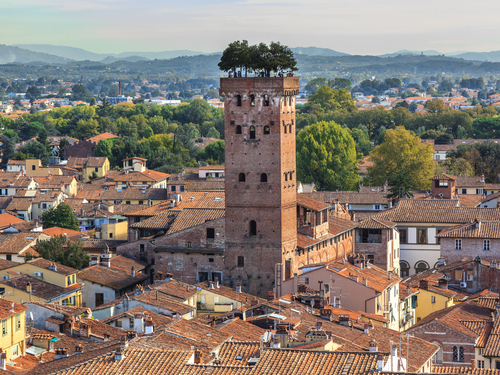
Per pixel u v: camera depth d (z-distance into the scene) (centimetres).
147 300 13912
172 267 18575
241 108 17738
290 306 12756
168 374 8294
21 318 12206
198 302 15188
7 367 10912
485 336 12506
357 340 10762
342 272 15188
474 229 19662
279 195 17612
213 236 18325
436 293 15975
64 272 16975
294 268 18050
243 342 9875
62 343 12175
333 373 7894
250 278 17875
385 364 8144
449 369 10231
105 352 9256
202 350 9400
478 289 17062
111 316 13412
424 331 12531
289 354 8281
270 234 17712
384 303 14950
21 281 16025
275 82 17500
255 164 17725
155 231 19925
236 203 17900
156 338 9744
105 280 17400
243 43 17988
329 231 19500
